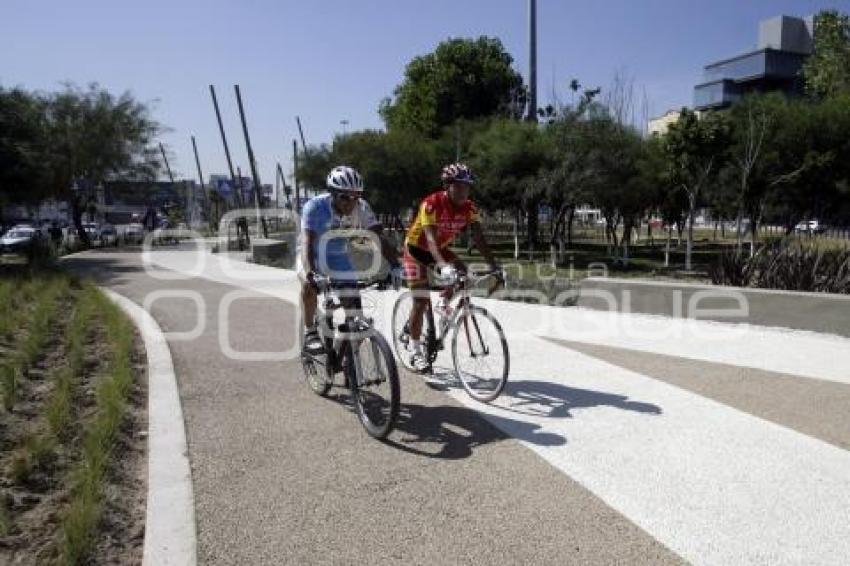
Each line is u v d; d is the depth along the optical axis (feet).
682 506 11.30
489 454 13.52
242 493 11.86
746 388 17.72
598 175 82.43
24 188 59.57
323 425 15.30
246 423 15.43
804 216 101.60
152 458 13.23
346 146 112.57
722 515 10.98
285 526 10.73
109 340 23.30
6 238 97.55
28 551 9.88
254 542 10.27
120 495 11.73
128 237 109.19
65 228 153.07
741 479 12.28
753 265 33.42
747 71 219.41
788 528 10.57
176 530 10.48
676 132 83.35
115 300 33.42
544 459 13.24
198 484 12.19
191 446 13.99
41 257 59.06
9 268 50.67
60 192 95.71
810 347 22.13
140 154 104.17
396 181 109.91
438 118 140.46
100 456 12.54
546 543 10.19
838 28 120.67
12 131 58.03
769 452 13.50
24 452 12.98
